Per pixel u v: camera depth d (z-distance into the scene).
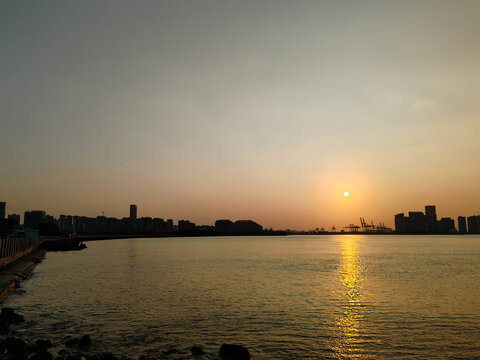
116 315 25.89
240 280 45.03
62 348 18.72
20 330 21.89
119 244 173.00
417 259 83.12
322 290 37.31
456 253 106.69
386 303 30.56
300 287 39.34
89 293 34.97
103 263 68.75
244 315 26.03
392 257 90.56
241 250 127.12
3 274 41.19
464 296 33.94
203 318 25.14
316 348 19.05
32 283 41.62
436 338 20.67
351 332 21.89
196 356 17.69
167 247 147.00
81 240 185.38
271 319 24.95
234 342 20.02
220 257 88.75
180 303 30.25
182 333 21.62
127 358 17.33
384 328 22.77
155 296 33.50
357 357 17.77
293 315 26.12
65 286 39.38
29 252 79.19
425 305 29.67
